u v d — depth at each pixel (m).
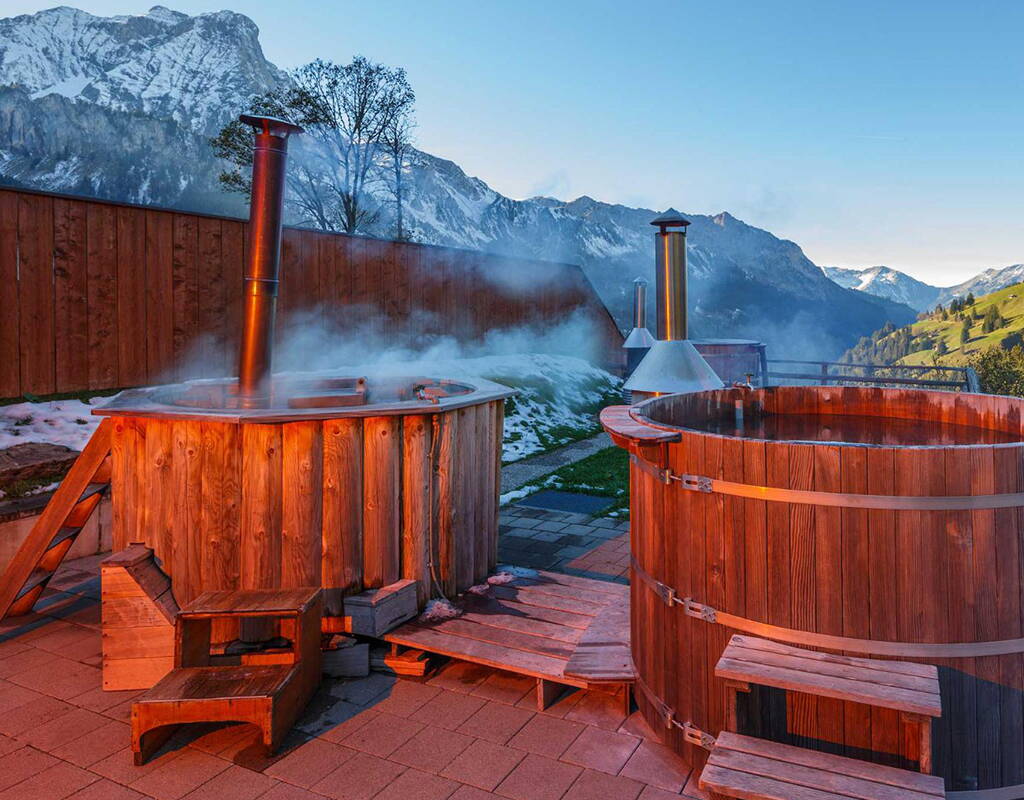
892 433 3.42
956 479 2.33
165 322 8.27
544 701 3.38
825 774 2.18
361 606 3.76
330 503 3.86
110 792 2.76
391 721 3.28
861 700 2.13
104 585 3.61
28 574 4.34
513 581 4.62
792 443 2.48
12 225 6.93
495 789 2.75
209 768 2.92
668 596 2.91
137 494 4.01
